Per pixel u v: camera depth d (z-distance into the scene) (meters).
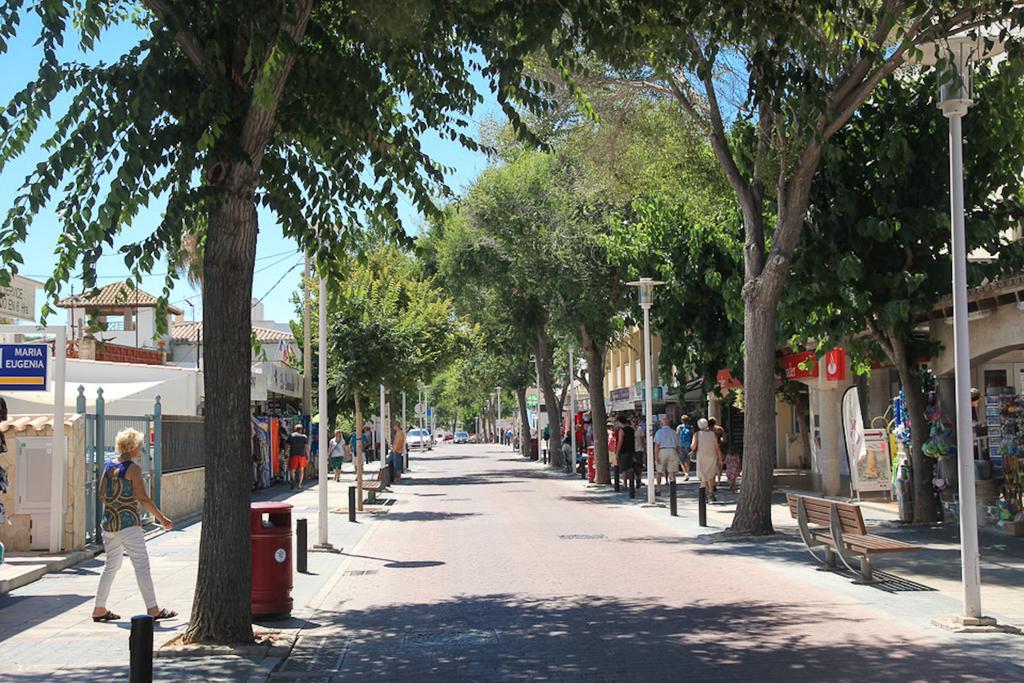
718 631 9.17
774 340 16.77
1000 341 15.30
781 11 9.23
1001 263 15.62
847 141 16.78
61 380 14.52
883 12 10.13
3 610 10.67
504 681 7.55
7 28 8.24
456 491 31.09
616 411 56.56
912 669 7.52
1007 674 7.29
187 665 8.06
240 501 8.77
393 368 23.47
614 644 8.74
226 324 8.73
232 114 8.62
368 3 8.81
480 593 11.79
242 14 8.18
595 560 14.44
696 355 25.64
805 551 14.68
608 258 26.41
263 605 10.16
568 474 41.28
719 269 23.05
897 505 20.22
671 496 21.14
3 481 12.59
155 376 26.56
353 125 9.90
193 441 22.75
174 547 16.25
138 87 8.18
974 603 8.95
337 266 11.19
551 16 9.15
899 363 17.12
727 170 17.00
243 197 8.69
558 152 23.41
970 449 9.00
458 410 153.75
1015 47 10.62
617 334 36.56
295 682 7.71
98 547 15.40
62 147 8.43
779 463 36.03
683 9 9.48
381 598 11.65
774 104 9.70
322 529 16.14
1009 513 15.50
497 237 31.33
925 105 16.16
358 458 23.19
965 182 16.08
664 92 17.41
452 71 10.10
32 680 7.55
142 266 8.55
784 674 7.49
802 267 16.97
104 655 8.45
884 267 16.66
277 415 37.38
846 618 9.61
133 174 8.24
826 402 23.59
